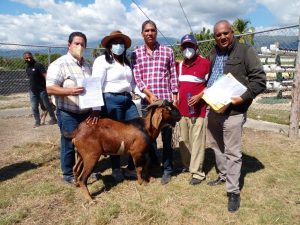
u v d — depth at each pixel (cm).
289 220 403
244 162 597
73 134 456
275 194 470
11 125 966
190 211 425
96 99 440
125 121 475
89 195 456
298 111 726
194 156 500
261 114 1011
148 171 548
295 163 589
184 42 462
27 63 915
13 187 503
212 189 488
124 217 414
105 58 471
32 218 416
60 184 512
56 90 440
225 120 423
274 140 729
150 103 480
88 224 400
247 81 411
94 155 451
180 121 504
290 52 1505
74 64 463
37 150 695
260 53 1524
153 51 483
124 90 486
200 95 470
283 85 1427
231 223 399
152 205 442
